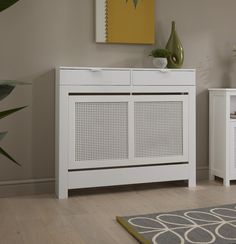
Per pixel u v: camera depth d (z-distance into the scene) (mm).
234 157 3219
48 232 2037
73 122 2805
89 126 2850
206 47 3463
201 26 3436
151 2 3221
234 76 3541
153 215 2307
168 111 3053
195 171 3148
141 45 3254
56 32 3008
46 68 2998
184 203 2635
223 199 2740
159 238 1881
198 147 3480
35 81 2979
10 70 2914
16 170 2961
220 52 3510
